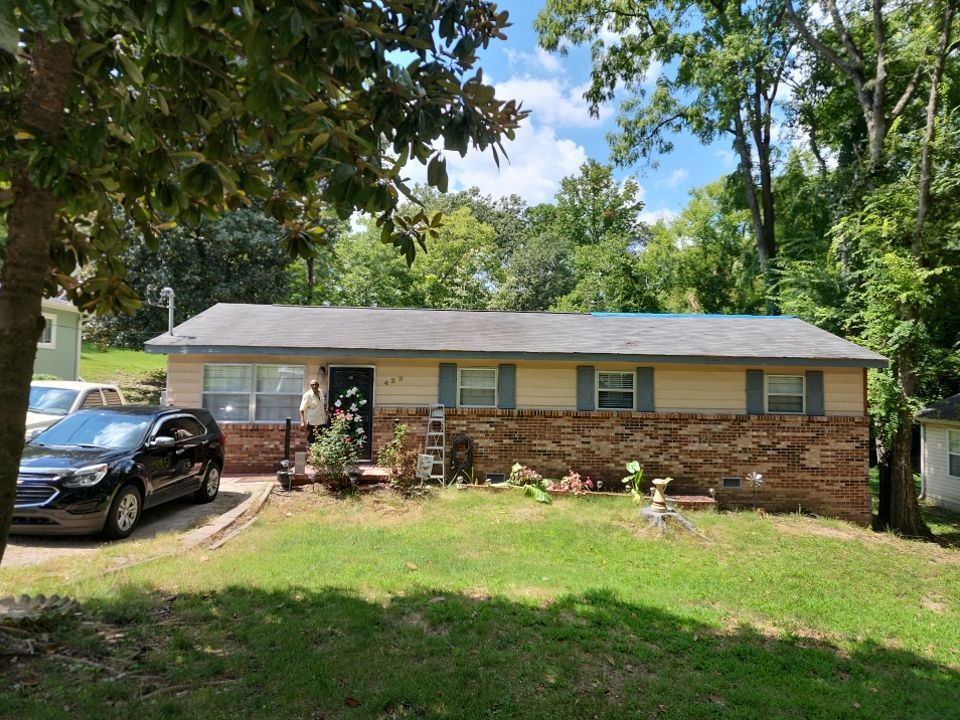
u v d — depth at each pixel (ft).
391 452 39.11
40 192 11.54
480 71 10.74
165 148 11.73
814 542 33.35
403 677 13.14
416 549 26.09
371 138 11.16
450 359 42.14
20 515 22.21
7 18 6.53
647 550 29.35
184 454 29.37
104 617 15.23
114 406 29.84
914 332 47.24
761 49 73.15
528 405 43.09
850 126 75.61
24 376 11.55
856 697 15.42
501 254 164.04
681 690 14.15
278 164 12.64
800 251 76.48
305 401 39.47
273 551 24.00
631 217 144.15
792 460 42.47
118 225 15.25
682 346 43.34
